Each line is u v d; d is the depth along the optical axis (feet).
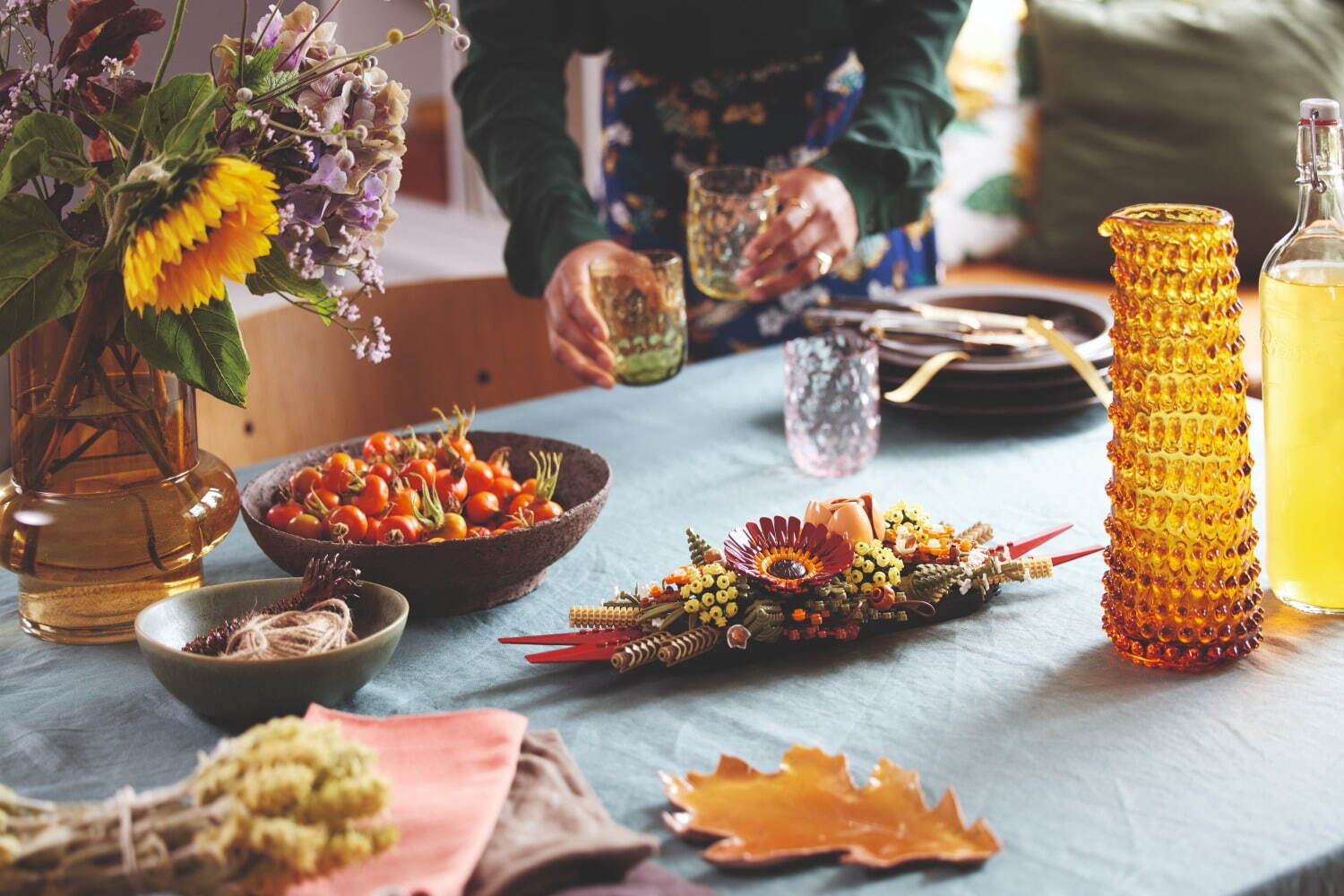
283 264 3.02
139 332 2.89
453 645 3.16
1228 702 2.77
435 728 2.58
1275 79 8.46
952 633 3.15
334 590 2.91
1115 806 2.42
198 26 8.02
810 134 5.87
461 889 2.08
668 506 3.97
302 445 5.32
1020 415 4.48
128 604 3.23
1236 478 2.81
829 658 3.05
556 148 5.40
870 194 5.19
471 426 4.67
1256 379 6.61
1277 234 8.37
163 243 2.53
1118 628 2.96
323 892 2.09
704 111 5.89
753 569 2.99
